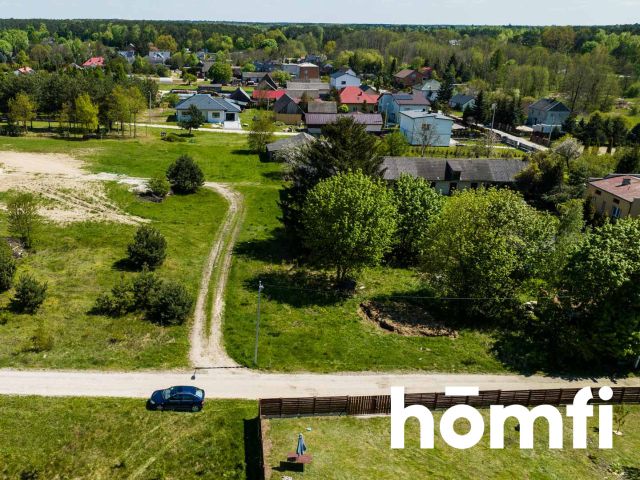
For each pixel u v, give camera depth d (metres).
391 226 49.62
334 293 49.62
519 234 45.00
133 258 50.78
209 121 124.69
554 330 42.12
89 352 37.44
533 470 29.22
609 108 159.75
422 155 100.88
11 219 53.31
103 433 30.52
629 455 30.83
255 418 32.50
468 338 43.19
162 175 78.69
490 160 82.25
